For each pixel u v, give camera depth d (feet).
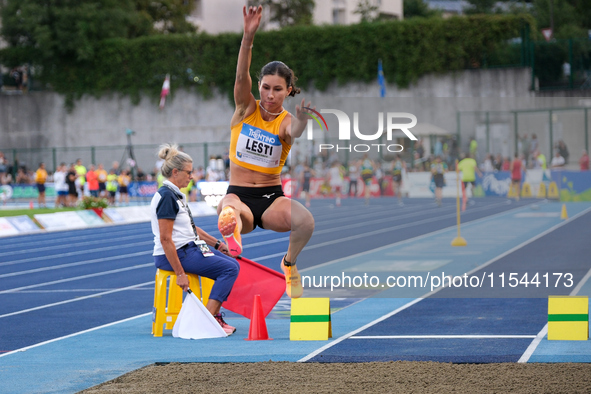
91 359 30.91
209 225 122.83
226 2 265.75
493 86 183.21
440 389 23.41
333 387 24.04
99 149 226.17
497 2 338.75
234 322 41.32
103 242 100.68
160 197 36.70
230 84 217.97
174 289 38.14
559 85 177.06
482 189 126.72
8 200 197.16
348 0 290.97
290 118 26.35
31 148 232.94
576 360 27.89
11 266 76.69
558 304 33.27
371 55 200.03
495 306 42.88
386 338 33.88
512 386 23.61
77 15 221.87
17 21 226.17
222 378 25.89
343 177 164.25
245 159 26.55
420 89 195.42
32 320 43.52
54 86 230.27
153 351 32.37
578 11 285.02
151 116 224.74
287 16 262.06
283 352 31.01
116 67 225.35
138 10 249.55
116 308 47.47
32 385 26.27
